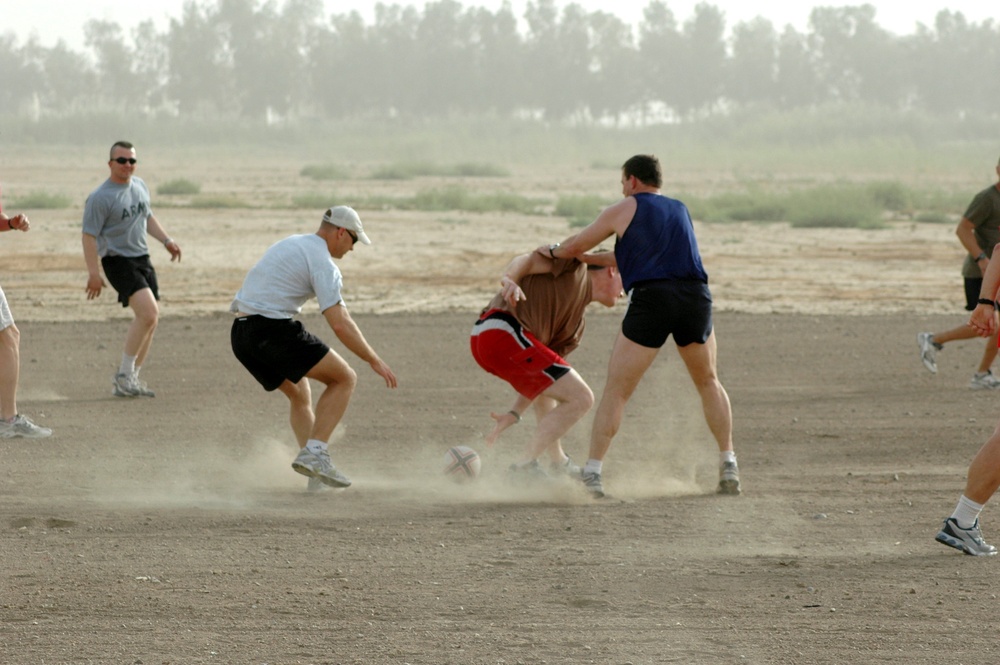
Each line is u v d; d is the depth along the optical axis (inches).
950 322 2086.6
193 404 1382.9
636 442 1192.8
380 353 1747.0
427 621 642.8
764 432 1232.2
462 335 1921.8
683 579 721.6
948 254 3223.4
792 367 1637.6
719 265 2982.3
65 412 1330.0
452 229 3690.9
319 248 968.9
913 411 1341.0
